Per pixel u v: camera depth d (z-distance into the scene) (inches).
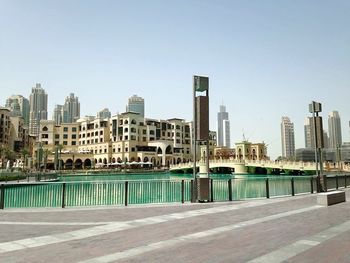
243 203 624.7
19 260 260.4
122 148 4633.4
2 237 341.1
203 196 639.1
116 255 274.4
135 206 579.8
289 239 328.8
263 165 3021.7
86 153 4936.0
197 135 657.0
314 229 377.7
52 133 5103.3
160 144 4810.5
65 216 475.5
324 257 267.3
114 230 374.9
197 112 657.0
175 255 273.4
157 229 379.6
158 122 5315.0
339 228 383.2
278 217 462.0
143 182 668.7
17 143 5383.9
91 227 392.5
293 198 721.0
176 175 3639.3
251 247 298.7
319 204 603.2
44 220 442.3
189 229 378.9
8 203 705.6
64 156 4785.9
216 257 267.6
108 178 3139.8
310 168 2539.4
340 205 598.9
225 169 4015.8
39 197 716.7
